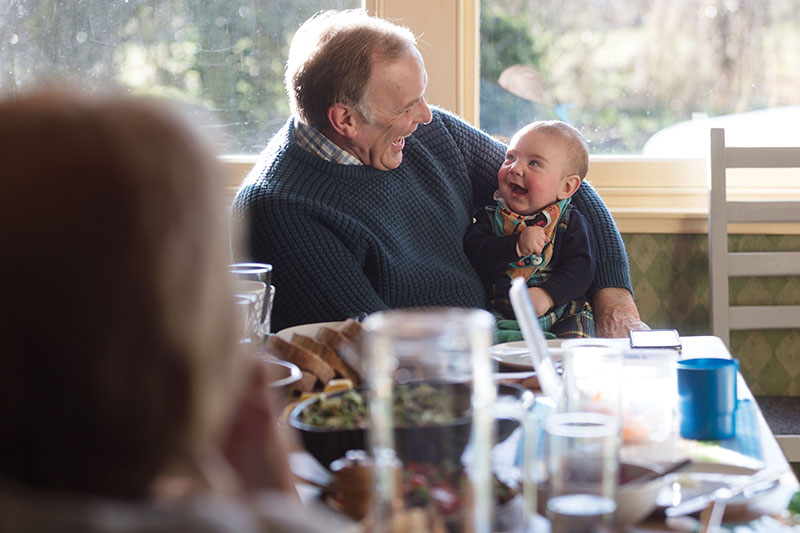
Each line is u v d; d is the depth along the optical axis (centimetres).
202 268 41
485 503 63
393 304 199
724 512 83
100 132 39
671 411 96
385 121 197
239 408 71
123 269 38
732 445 105
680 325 251
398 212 204
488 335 61
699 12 254
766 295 248
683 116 259
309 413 99
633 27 256
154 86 265
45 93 41
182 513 39
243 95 265
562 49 258
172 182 40
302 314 191
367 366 63
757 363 250
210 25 262
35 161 38
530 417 82
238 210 195
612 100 260
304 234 190
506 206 217
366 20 202
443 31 249
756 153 235
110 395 39
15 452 40
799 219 235
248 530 40
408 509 62
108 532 36
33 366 39
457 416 61
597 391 93
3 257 38
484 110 262
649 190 257
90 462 41
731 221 235
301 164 199
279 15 261
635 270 251
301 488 89
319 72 196
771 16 253
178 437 41
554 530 71
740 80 256
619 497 77
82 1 262
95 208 38
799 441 207
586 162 217
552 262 211
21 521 36
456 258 212
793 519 82
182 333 40
